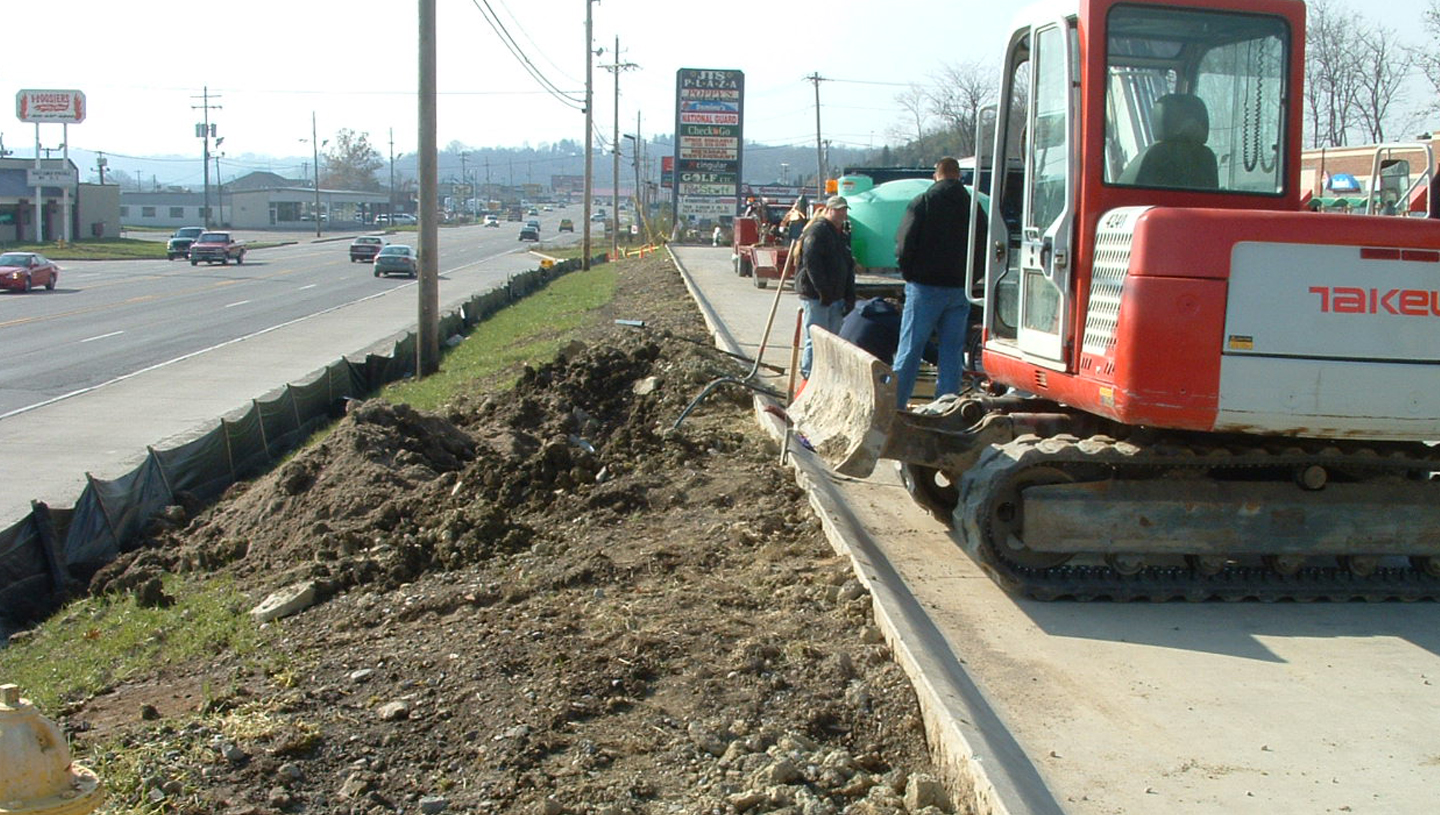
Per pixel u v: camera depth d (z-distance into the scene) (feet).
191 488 41.37
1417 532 22.35
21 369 77.77
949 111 214.48
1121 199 21.76
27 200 261.44
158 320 110.83
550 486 31.65
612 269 157.79
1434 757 16.28
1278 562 22.36
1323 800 15.08
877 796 15.61
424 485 34.12
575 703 17.98
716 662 19.36
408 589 25.73
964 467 23.77
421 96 69.51
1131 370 20.04
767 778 15.75
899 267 30.19
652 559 24.93
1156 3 21.70
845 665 18.95
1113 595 21.94
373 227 467.93
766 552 25.03
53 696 22.30
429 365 71.05
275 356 85.20
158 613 27.66
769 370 48.03
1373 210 31.65
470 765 16.65
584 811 15.16
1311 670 19.21
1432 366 20.12
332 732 17.90
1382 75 115.65
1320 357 19.94
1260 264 19.83
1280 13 22.15
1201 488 21.94
